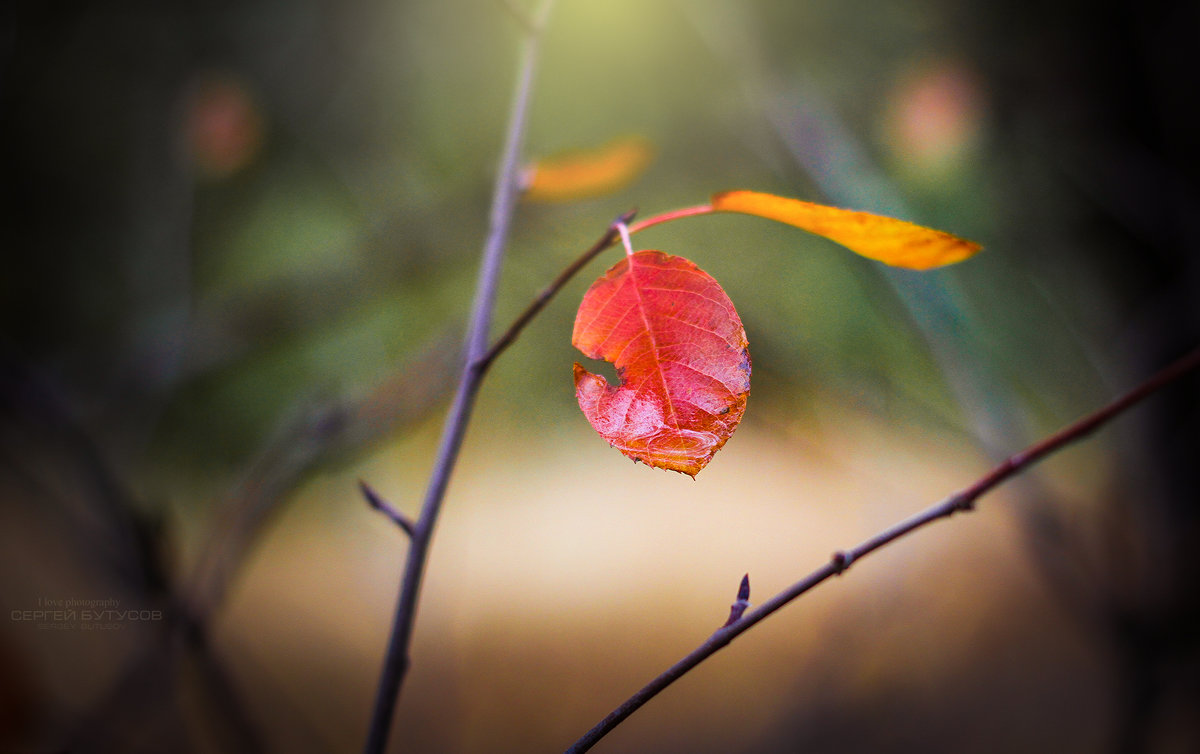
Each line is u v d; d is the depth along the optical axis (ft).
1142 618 2.52
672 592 5.16
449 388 1.90
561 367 4.32
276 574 3.91
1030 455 1.46
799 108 2.78
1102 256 3.28
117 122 5.24
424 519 1.52
